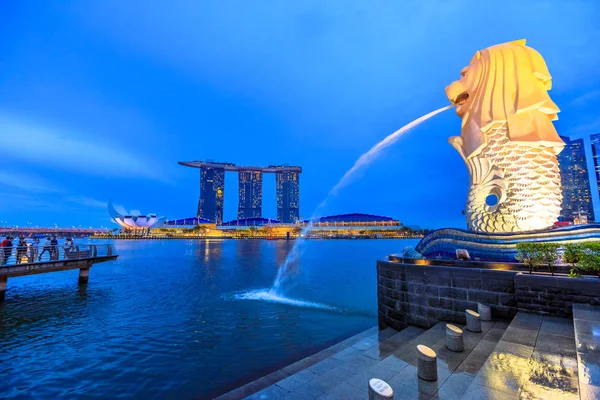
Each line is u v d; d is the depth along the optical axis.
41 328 12.44
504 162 11.97
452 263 10.32
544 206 11.40
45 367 8.82
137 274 29.17
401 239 175.88
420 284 10.04
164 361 9.19
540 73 11.95
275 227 192.25
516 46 12.67
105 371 8.55
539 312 7.77
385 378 5.80
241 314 14.39
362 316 13.95
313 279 25.19
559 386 4.28
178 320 13.46
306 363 8.41
